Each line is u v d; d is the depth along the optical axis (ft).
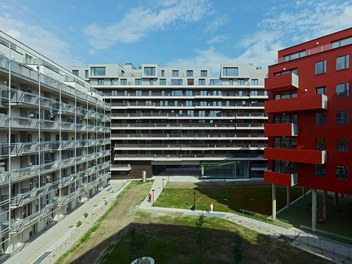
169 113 207.10
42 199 93.35
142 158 204.33
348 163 83.05
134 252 75.00
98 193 156.56
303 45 106.42
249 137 205.77
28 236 87.30
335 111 86.58
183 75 219.82
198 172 230.89
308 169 93.81
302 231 90.53
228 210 116.88
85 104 145.18
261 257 71.56
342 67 85.05
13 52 90.33
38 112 91.97
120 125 204.64
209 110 209.46
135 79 212.23
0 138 76.33
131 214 112.88
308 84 94.43
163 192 155.74
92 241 85.76
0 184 68.13
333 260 70.13
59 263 71.41
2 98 70.79
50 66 109.60
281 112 99.76
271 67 107.55
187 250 76.59
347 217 104.63
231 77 214.28
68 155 118.93
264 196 142.82
